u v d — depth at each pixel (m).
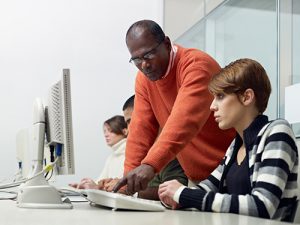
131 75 3.88
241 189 1.19
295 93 2.12
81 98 3.77
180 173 1.69
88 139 3.73
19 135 2.44
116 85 3.84
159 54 1.52
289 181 1.13
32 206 1.18
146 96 1.74
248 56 2.68
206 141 1.55
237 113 1.23
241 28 2.77
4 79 3.68
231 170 1.26
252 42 2.64
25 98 3.70
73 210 1.12
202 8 3.31
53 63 3.77
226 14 2.97
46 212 1.06
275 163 1.08
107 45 3.87
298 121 2.07
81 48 3.82
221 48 3.03
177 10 3.72
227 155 1.32
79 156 3.69
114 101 3.82
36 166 1.32
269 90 1.27
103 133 3.67
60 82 1.26
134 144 1.70
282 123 1.15
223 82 1.23
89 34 3.85
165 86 1.60
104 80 3.83
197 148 1.55
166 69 1.55
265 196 1.04
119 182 1.23
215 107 1.26
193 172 1.58
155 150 1.28
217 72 1.38
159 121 1.71
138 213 1.04
